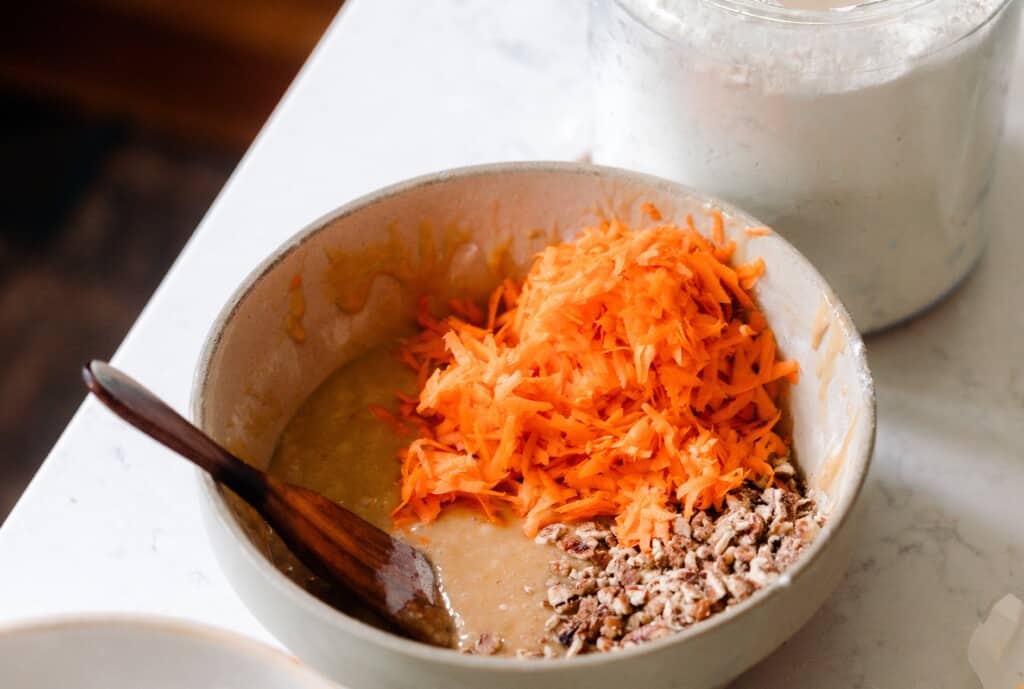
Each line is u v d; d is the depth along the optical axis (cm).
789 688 79
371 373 86
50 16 169
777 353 84
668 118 85
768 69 80
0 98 170
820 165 83
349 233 84
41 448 141
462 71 103
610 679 71
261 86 169
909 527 83
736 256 83
